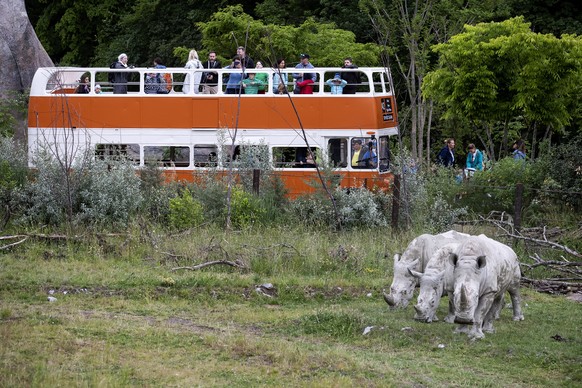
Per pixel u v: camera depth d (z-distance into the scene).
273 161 34.12
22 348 15.66
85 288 21.09
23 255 23.95
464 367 15.83
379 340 17.33
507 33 37.41
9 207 27.50
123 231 26.50
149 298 20.53
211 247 24.38
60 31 57.97
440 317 19.12
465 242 17.31
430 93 38.16
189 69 35.25
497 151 49.47
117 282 21.55
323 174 31.39
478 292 16.80
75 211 27.69
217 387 14.23
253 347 16.41
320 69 35.03
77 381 13.88
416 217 29.11
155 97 35.59
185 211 28.02
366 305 20.44
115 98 35.66
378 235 27.62
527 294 22.16
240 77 35.38
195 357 15.88
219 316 19.23
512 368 15.85
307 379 14.86
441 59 38.94
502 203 31.38
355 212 29.27
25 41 45.41
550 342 17.50
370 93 35.06
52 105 34.53
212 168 32.66
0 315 18.05
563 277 24.14
